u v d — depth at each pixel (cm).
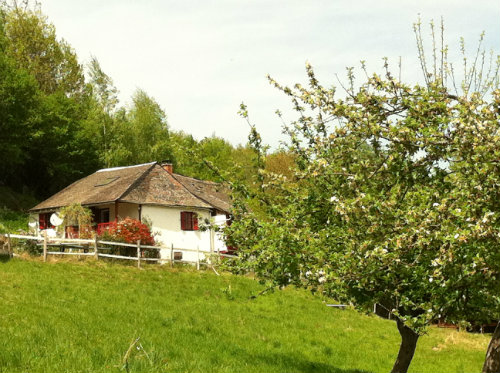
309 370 1538
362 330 2358
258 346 1766
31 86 5172
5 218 4262
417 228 833
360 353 1967
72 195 4094
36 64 6216
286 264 1088
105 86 6297
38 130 5184
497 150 799
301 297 2791
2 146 4797
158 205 3584
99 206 3712
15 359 1079
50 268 2472
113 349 1259
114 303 2020
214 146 6281
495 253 847
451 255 790
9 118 4856
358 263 927
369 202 895
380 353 2011
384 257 876
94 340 1361
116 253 3025
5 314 1552
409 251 920
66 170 5366
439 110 920
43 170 5588
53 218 3212
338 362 1803
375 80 955
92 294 2111
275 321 2272
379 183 1004
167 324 1803
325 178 1076
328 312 2602
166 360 1237
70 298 1966
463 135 840
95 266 2692
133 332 1548
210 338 1702
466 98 904
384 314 1330
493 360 1061
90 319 1631
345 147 1023
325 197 1094
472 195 816
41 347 1193
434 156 918
